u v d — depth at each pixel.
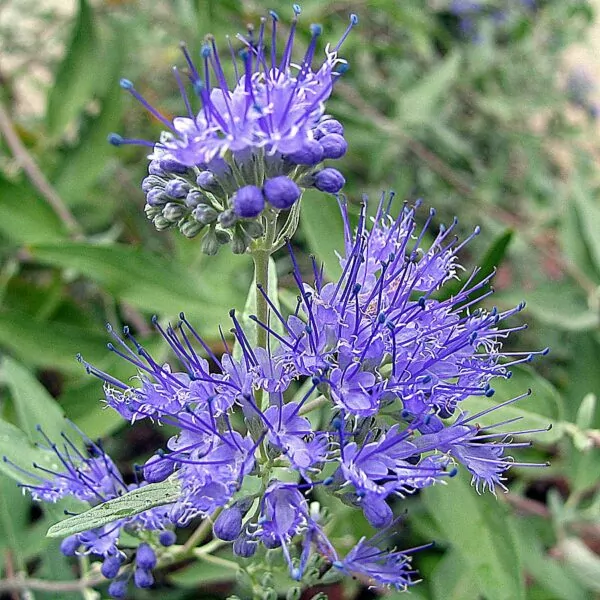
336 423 0.14
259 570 0.17
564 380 0.30
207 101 0.14
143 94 0.32
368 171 0.33
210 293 0.22
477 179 0.36
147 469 0.15
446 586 0.21
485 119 0.38
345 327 0.15
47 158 0.28
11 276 0.26
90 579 0.19
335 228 0.20
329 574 0.17
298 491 0.15
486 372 0.16
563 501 0.29
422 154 0.32
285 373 0.15
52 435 0.18
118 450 0.27
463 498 0.19
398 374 0.15
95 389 0.20
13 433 0.18
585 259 0.26
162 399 0.15
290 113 0.14
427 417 0.15
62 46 0.36
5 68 0.37
